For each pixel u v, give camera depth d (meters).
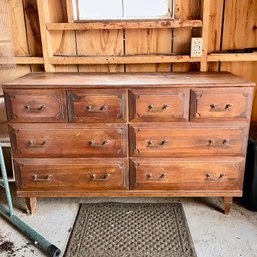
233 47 1.98
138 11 1.90
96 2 1.89
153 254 1.47
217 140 1.60
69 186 1.72
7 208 1.86
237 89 1.52
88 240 1.57
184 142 1.61
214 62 2.02
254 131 1.89
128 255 1.46
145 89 1.53
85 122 1.59
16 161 1.68
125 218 1.75
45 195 1.74
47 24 1.90
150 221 1.72
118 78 1.71
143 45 2.00
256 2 1.88
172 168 1.66
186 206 1.87
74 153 1.65
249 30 1.94
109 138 1.62
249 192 1.79
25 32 2.00
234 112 1.55
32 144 1.64
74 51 2.03
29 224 1.71
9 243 1.56
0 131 1.94
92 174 1.69
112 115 1.58
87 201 1.94
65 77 1.77
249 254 1.46
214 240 1.56
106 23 1.87
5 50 1.95
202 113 1.56
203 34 1.88
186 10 1.91
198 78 1.67
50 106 1.57
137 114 1.56
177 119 1.57
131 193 1.72
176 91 1.53
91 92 1.54
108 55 2.03
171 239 1.57
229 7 1.90
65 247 1.53
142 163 1.66
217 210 1.83
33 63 2.01
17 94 1.56
